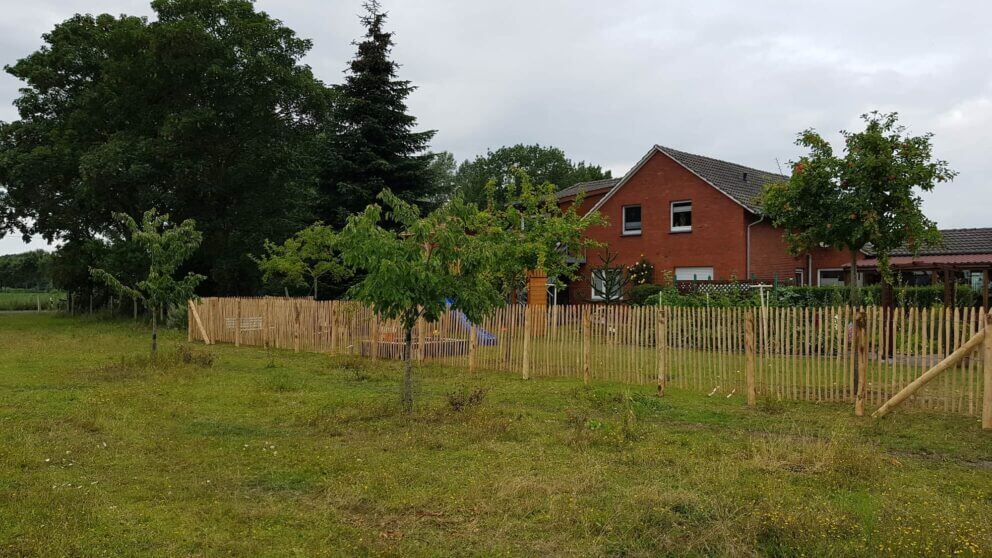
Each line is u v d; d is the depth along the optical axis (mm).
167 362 15430
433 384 13320
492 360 15211
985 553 4715
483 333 15367
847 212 13914
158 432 8766
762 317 11508
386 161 33219
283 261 28453
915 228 13789
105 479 6699
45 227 38062
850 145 14172
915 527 5160
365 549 5012
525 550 4980
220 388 12508
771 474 6832
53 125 34656
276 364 16578
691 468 6973
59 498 6020
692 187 27891
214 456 7535
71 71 34719
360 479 6602
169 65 30125
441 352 16328
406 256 9867
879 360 10281
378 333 17703
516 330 14844
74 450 7746
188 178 32312
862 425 9336
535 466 7113
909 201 13844
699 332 12336
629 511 5598
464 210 10562
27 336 24719
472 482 6508
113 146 29891
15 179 32750
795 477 6754
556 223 22031
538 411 10445
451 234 10023
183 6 31969
